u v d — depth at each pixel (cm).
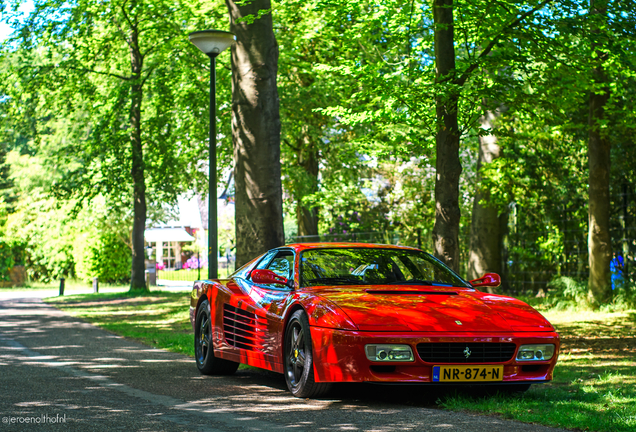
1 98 2772
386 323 579
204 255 5103
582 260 1873
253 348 729
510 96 1056
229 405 606
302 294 659
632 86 1484
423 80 1173
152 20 2517
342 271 713
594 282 1567
